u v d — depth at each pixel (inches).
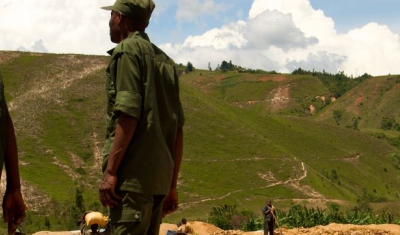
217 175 3186.5
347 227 732.0
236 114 4352.9
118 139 144.9
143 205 146.5
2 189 1881.2
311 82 7859.3
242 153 3511.3
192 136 3612.2
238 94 7751.0
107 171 145.6
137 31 157.9
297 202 2876.5
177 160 167.0
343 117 6875.0
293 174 3324.3
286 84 7785.4
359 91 7332.7
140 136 148.2
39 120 3427.7
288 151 3873.0
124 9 159.2
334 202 2933.1
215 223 1374.3
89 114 3553.2
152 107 150.4
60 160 3046.3
